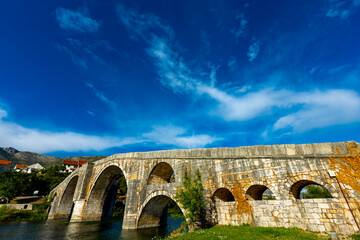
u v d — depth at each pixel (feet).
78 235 84.69
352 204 36.60
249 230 43.98
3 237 82.99
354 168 37.70
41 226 112.27
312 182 45.39
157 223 96.37
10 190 183.73
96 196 132.26
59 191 171.12
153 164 89.40
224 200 63.98
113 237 75.72
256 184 50.70
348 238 34.42
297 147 46.06
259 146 52.85
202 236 43.70
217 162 62.03
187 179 61.98
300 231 39.63
